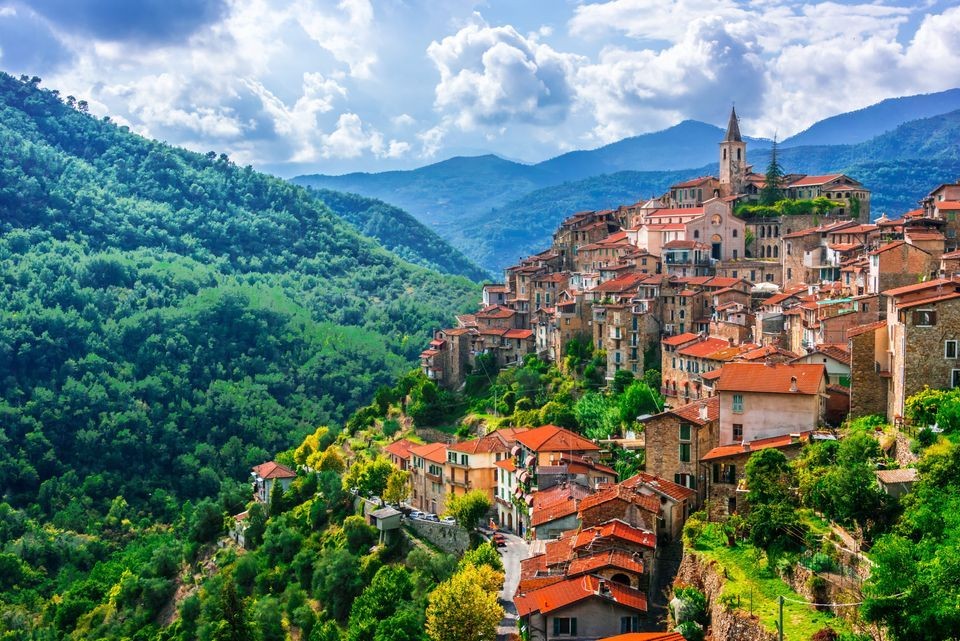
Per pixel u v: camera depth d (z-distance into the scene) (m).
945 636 65.12
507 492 157.62
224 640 139.12
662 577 105.88
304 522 188.75
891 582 68.31
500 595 121.31
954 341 100.31
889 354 109.19
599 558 101.44
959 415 91.50
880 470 90.44
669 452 121.38
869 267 150.12
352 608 138.62
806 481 93.31
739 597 83.19
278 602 162.88
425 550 153.25
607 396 190.12
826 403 114.88
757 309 190.12
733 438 115.25
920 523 76.44
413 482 188.62
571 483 135.88
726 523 100.06
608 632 94.31
